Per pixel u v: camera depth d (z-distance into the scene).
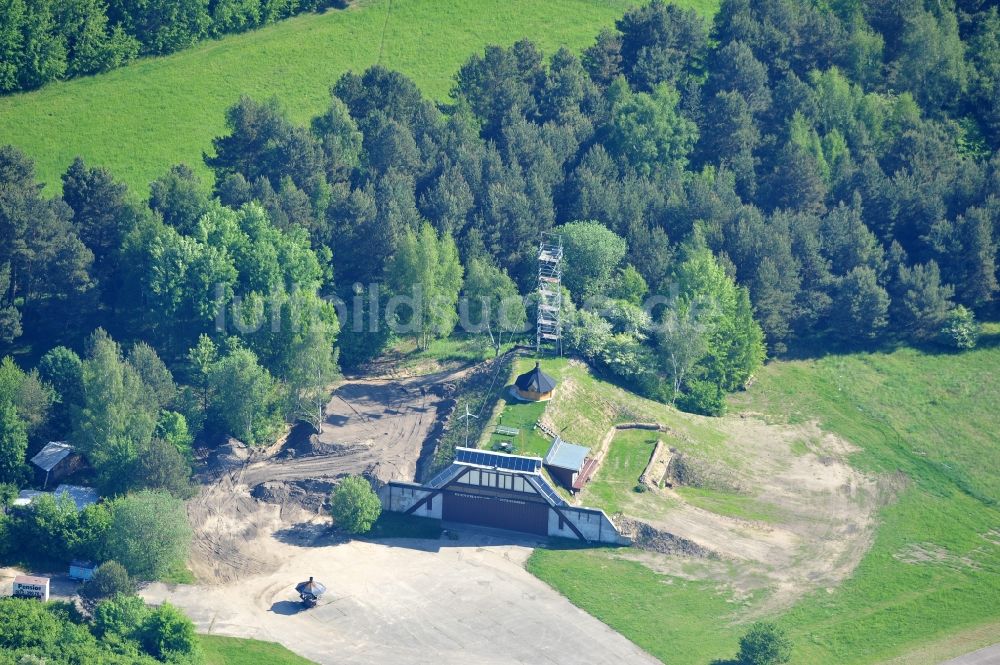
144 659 182.50
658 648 193.88
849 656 194.62
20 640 184.12
